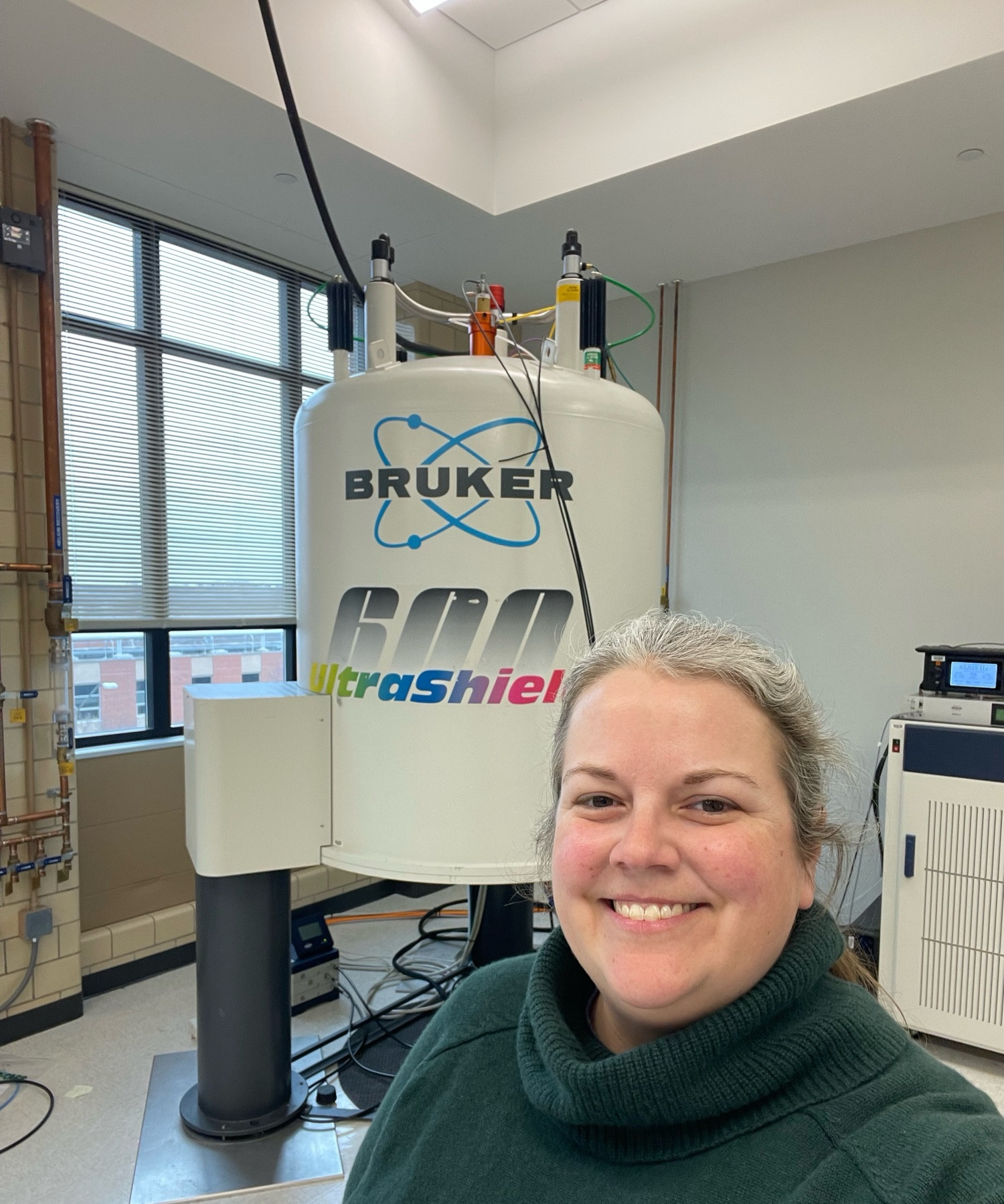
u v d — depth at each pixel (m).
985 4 1.89
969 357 2.75
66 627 2.27
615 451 1.48
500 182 2.74
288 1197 1.61
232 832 1.53
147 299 2.78
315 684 1.56
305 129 2.21
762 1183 0.50
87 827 2.55
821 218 2.76
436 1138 0.68
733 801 0.57
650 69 2.40
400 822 1.44
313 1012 2.39
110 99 2.11
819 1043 0.54
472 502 1.38
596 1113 0.56
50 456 2.25
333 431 1.47
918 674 2.86
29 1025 2.25
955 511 2.78
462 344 3.62
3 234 2.14
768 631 3.20
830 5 2.10
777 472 3.18
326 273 3.34
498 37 2.64
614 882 0.58
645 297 3.53
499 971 0.83
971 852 2.13
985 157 2.34
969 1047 2.24
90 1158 1.73
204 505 2.98
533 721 1.41
